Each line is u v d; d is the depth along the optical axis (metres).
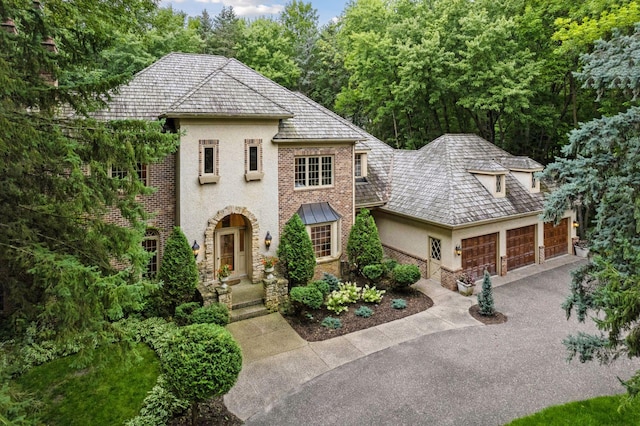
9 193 7.77
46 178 8.01
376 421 8.83
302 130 17.08
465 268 17.56
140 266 8.47
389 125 35.50
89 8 11.31
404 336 12.86
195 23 45.50
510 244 19.09
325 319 13.83
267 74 37.41
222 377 8.42
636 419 8.66
